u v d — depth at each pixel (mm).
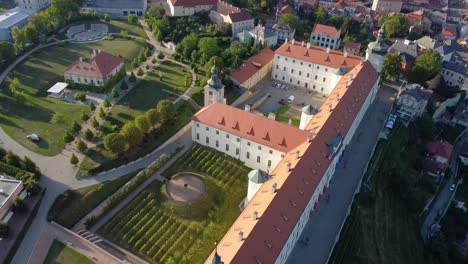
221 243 91812
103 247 105438
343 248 110438
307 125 137500
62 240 104188
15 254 100312
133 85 180000
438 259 134875
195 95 174750
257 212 95125
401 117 178000
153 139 145750
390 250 121375
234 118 136000
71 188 121188
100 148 138250
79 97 164375
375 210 130000
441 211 158000
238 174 133250
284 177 105625
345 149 147125
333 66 178625
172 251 105812
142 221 113812
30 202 114938
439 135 191250
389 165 149625
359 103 149875
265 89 187375
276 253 88938
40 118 152875
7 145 137625
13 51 191875
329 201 123875
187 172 132125
